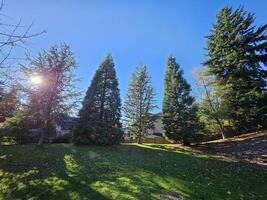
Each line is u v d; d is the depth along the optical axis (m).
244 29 31.22
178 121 29.36
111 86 26.88
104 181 13.30
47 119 23.11
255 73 30.09
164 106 30.52
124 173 15.08
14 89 5.57
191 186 14.12
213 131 33.78
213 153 24.80
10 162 11.41
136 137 31.34
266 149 24.00
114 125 25.89
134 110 31.06
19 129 25.55
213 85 32.75
